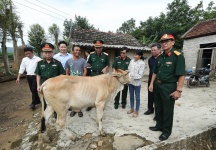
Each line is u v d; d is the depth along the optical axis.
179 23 20.31
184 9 20.66
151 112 4.55
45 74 3.82
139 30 24.36
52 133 3.55
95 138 3.30
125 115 4.45
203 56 13.03
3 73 12.42
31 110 5.30
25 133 3.84
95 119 4.14
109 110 4.81
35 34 23.30
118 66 4.75
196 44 12.40
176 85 3.09
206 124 3.97
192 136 3.14
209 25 12.54
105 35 12.83
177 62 2.91
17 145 3.45
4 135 3.96
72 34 11.30
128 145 2.99
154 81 3.43
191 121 4.14
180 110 4.95
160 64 3.17
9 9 11.33
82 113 4.32
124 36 14.20
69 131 3.29
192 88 8.45
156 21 22.42
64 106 3.12
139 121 4.07
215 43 11.41
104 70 4.57
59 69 3.96
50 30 22.08
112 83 3.58
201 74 9.38
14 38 13.38
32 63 5.07
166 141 2.95
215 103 5.74
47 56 3.72
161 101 3.26
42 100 3.23
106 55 4.68
